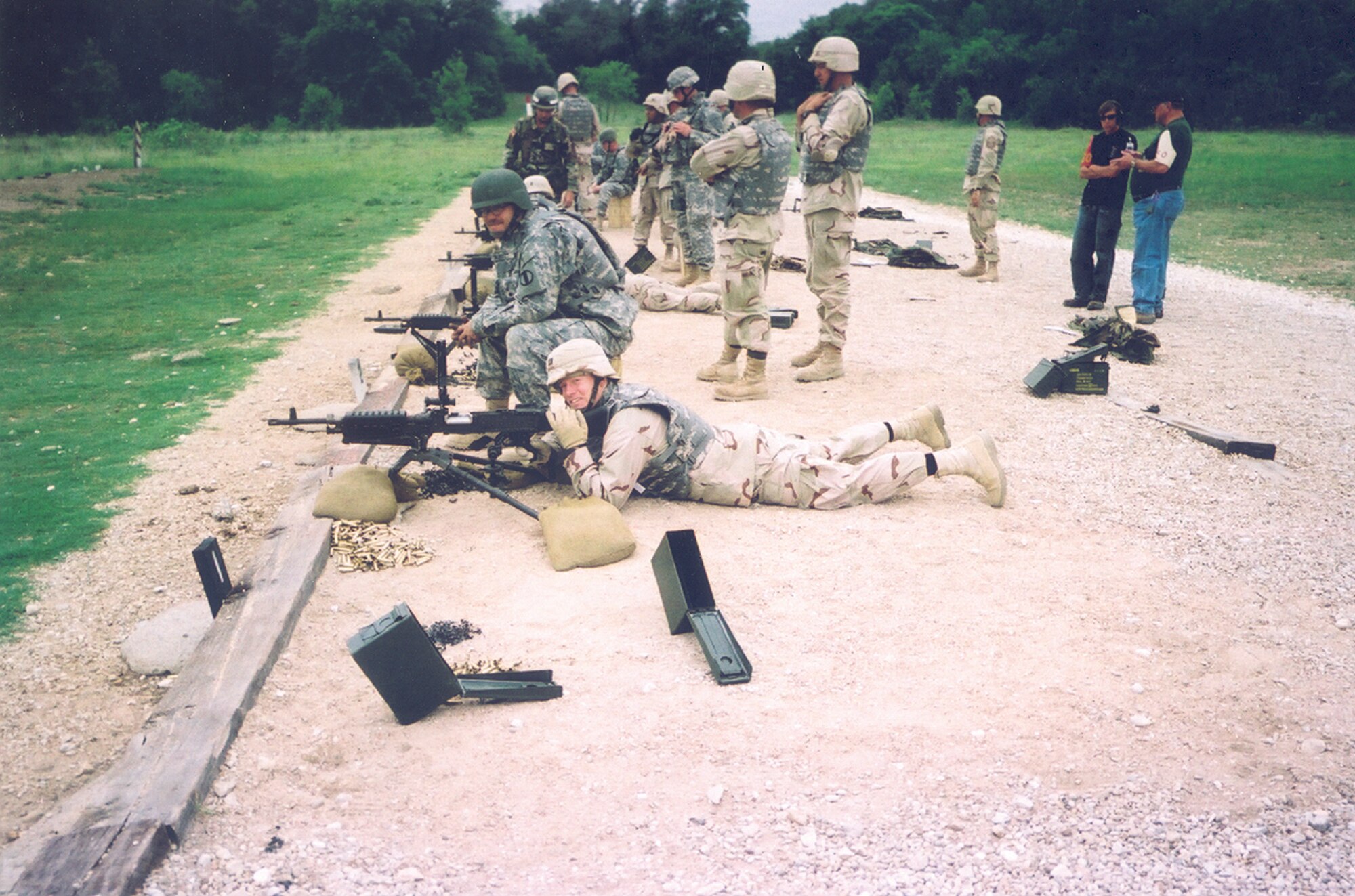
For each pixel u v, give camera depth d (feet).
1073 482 20.47
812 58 25.70
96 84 194.49
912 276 45.62
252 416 25.05
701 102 38.50
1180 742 12.18
